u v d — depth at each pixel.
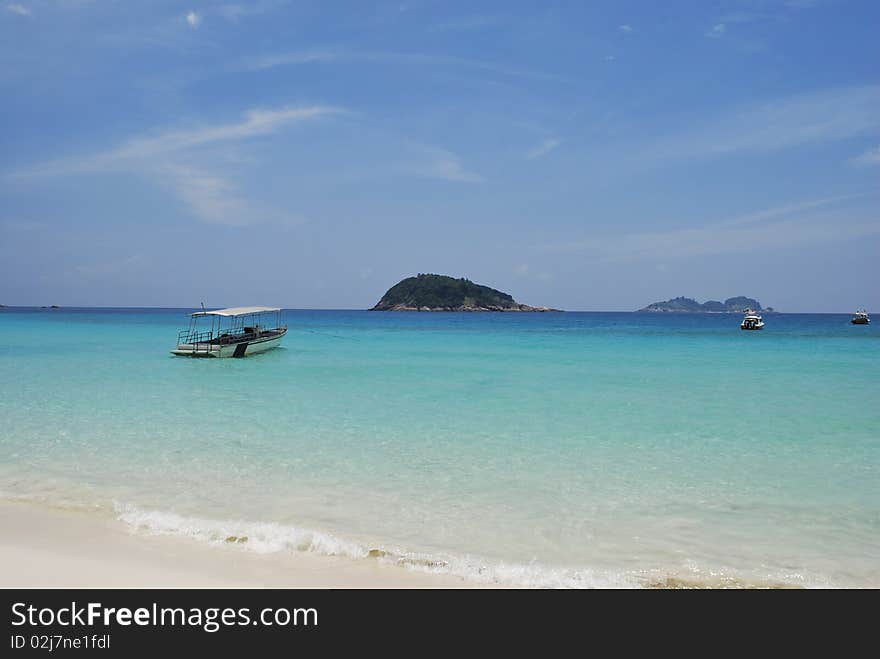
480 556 7.09
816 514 8.62
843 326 98.25
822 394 20.30
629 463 11.28
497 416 16.00
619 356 36.69
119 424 14.70
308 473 10.48
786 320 149.62
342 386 22.08
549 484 9.95
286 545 7.23
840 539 7.74
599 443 12.88
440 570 6.70
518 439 13.27
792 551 7.36
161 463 11.07
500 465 11.09
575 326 100.50
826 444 12.88
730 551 7.34
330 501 9.01
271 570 6.56
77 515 8.21
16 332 62.59
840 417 15.99
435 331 76.50
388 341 53.50
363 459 11.46
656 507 8.86
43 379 23.70
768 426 14.76
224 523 7.95
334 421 15.21
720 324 117.50
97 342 47.16
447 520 8.25
